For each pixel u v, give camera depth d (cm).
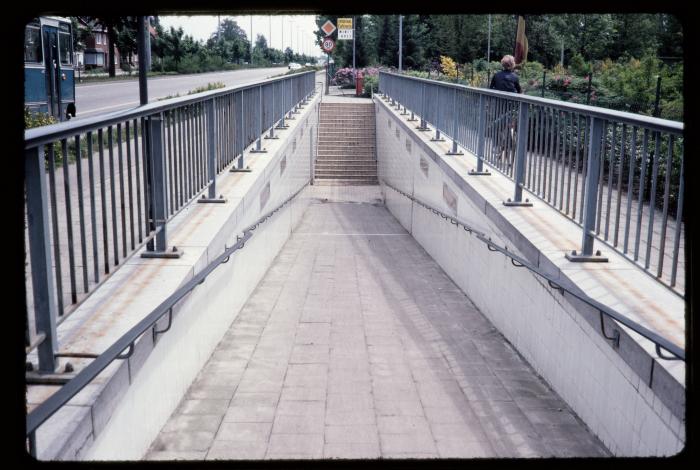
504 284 594
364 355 534
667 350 289
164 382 388
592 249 470
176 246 486
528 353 523
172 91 3319
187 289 384
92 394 279
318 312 661
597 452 375
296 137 1335
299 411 421
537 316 500
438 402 442
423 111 1291
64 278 454
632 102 1172
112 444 299
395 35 3972
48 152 298
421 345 566
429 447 377
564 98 1331
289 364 507
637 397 333
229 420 405
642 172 398
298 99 1766
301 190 1485
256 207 752
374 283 808
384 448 374
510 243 573
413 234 1248
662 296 400
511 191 714
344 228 1367
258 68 9919
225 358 516
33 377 291
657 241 618
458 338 589
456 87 957
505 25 3431
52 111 1731
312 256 983
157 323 369
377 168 2234
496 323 620
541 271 475
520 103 639
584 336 409
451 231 848
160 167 460
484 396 455
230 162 737
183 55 6506
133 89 3512
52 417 261
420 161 1159
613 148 441
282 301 700
